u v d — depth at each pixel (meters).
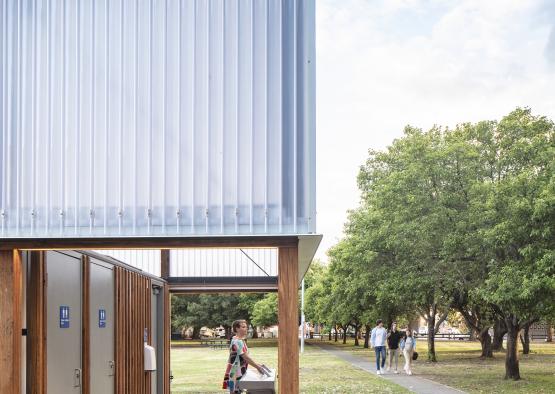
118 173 8.62
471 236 29.17
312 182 8.51
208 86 8.69
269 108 8.63
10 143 8.71
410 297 36.84
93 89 8.77
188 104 8.68
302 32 8.71
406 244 32.47
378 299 38.38
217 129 8.63
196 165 8.59
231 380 12.35
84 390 10.26
